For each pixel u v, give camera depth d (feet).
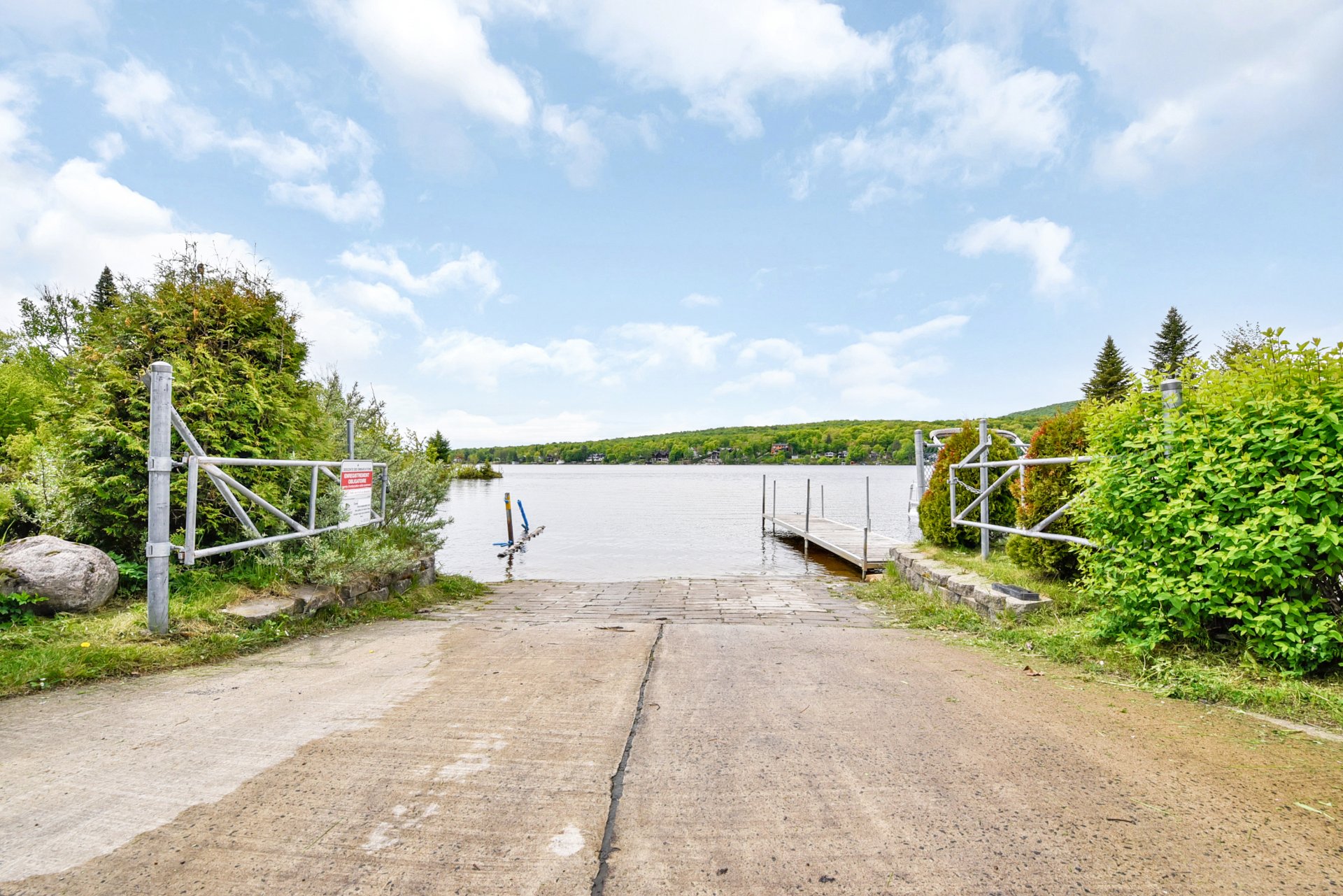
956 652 15.53
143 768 8.48
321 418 24.75
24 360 82.02
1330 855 6.44
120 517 18.67
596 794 7.89
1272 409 11.53
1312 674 11.60
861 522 73.82
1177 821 7.15
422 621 20.76
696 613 23.34
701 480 227.61
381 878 6.20
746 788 8.05
